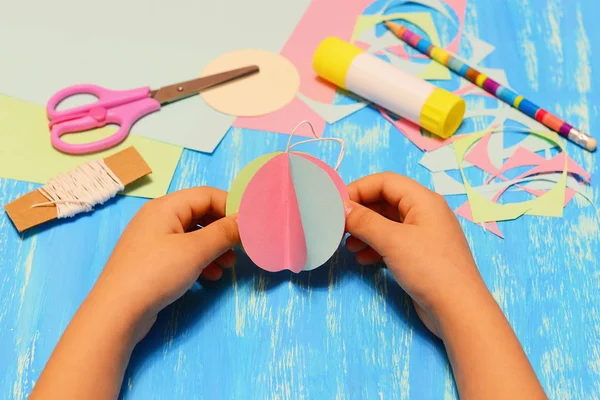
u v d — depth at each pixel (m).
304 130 0.70
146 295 0.50
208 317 0.58
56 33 0.76
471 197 0.66
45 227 0.62
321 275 0.61
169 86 0.71
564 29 0.81
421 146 0.70
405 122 0.72
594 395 0.55
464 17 0.82
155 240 0.52
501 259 0.63
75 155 0.67
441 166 0.68
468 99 0.74
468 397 0.48
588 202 0.66
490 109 0.73
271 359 0.57
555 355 0.57
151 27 0.78
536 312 0.60
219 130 0.69
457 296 0.50
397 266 0.53
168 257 0.51
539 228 0.64
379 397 0.55
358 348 0.57
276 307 0.59
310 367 0.56
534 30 0.81
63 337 0.49
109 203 0.64
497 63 0.77
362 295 0.60
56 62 0.73
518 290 0.61
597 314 0.60
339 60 0.71
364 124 0.71
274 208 0.52
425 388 0.55
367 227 0.54
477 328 0.49
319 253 0.54
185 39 0.77
